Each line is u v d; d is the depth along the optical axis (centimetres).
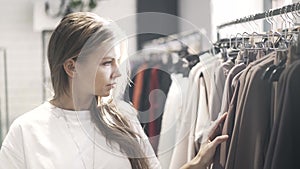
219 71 198
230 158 172
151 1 502
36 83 504
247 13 304
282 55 157
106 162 179
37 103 504
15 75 503
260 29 245
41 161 178
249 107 165
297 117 140
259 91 163
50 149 178
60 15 485
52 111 182
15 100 503
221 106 194
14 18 502
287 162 140
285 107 140
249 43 202
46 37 499
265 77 154
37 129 180
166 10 501
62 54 172
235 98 179
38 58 504
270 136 159
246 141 167
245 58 194
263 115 162
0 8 501
